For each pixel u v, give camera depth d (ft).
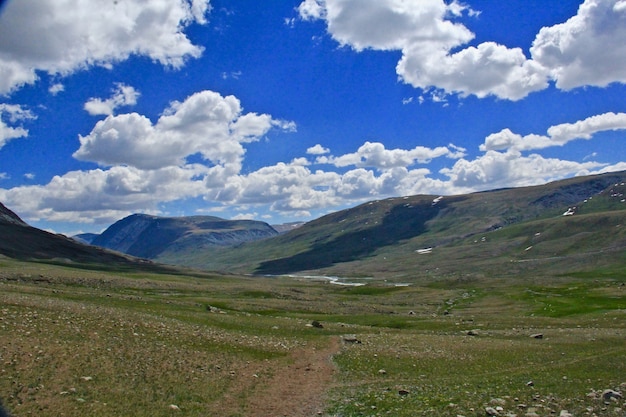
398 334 197.77
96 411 76.64
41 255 607.78
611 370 107.45
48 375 89.15
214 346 140.87
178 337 143.23
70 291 248.73
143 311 191.42
